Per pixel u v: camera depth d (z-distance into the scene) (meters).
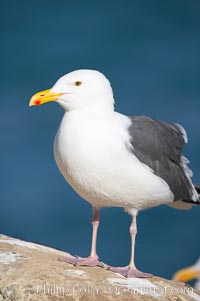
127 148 8.61
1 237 9.43
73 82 8.77
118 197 8.77
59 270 8.07
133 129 8.84
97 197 8.82
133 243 8.91
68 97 8.77
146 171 8.69
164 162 9.07
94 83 8.77
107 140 8.55
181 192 9.33
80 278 7.93
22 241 9.34
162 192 8.91
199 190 9.87
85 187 8.73
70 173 8.70
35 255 8.64
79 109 8.77
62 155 8.68
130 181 8.63
